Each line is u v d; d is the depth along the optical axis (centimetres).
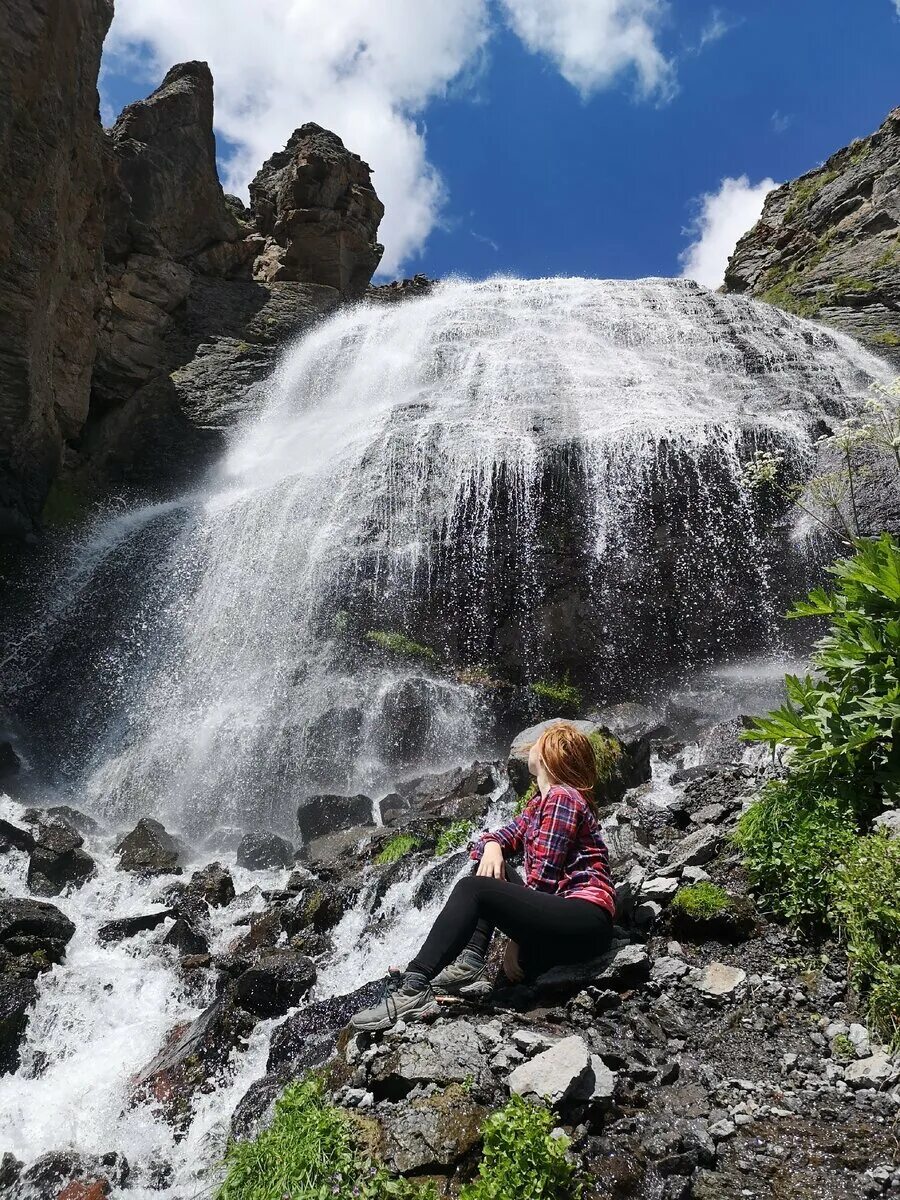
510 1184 267
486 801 738
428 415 1483
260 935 589
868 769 433
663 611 1119
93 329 1527
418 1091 316
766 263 2684
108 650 1173
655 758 770
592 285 2311
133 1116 429
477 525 1178
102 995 539
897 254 2205
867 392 1555
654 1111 310
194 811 912
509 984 394
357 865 675
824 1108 303
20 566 1238
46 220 1233
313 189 2411
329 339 2059
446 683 1040
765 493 1162
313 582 1161
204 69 2277
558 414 1390
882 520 1057
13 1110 447
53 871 704
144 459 1691
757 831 435
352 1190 285
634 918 430
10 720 1045
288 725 962
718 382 1577
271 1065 424
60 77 1229
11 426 1220
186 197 2134
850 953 361
